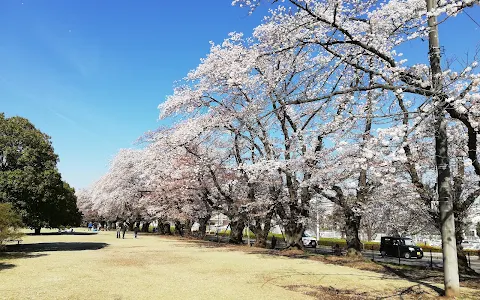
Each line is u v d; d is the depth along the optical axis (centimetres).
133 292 862
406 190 1227
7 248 2020
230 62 1203
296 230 1883
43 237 3462
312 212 2105
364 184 1436
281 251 1861
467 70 629
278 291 903
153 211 3500
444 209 844
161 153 2009
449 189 841
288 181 1759
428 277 1126
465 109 621
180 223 4075
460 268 1229
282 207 1903
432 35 798
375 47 857
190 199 2784
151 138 2266
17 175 1656
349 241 1608
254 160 1858
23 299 768
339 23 816
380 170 808
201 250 2019
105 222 7081
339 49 1098
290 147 1542
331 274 1158
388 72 922
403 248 2428
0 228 1427
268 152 1670
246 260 1523
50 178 1777
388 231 2817
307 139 1423
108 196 3644
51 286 910
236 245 2423
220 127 1688
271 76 1062
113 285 942
